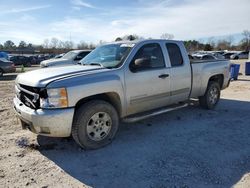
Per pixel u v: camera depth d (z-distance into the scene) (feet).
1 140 15.56
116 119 14.93
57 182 11.00
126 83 15.15
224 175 11.40
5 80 51.75
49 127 12.73
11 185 10.77
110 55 16.63
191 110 22.29
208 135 16.26
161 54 17.44
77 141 13.75
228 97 28.89
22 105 14.15
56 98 12.71
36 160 13.00
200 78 20.38
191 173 11.56
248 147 14.38
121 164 12.50
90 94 13.56
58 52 191.93
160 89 17.07
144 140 15.49
